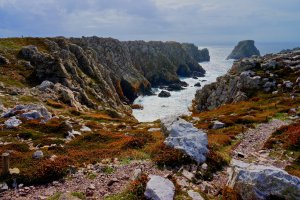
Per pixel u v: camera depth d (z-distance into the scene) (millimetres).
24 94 71312
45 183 19953
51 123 40906
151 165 22188
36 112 43250
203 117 55469
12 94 69750
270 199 15906
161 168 21609
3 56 96750
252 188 16234
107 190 18141
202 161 22672
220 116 52344
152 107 129500
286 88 71625
